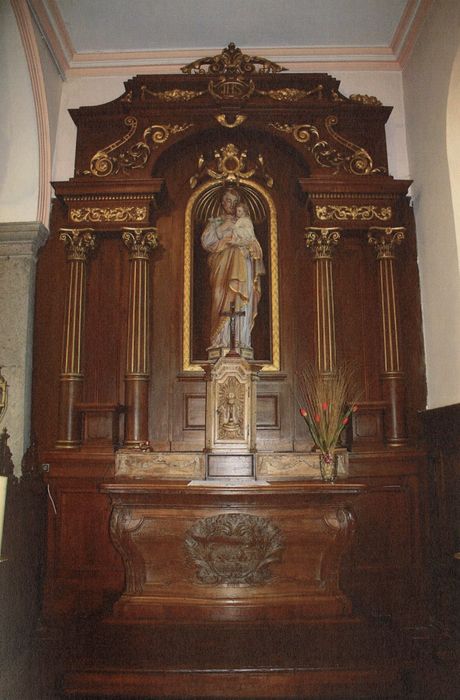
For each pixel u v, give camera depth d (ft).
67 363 17.72
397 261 18.72
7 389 17.40
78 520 17.03
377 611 16.63
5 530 14.12
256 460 16.22
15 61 17.89
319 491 13.85
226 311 18.02
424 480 17.33
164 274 19.12
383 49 19.98
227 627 13.41
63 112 19.80
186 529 14.07
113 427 17.35
